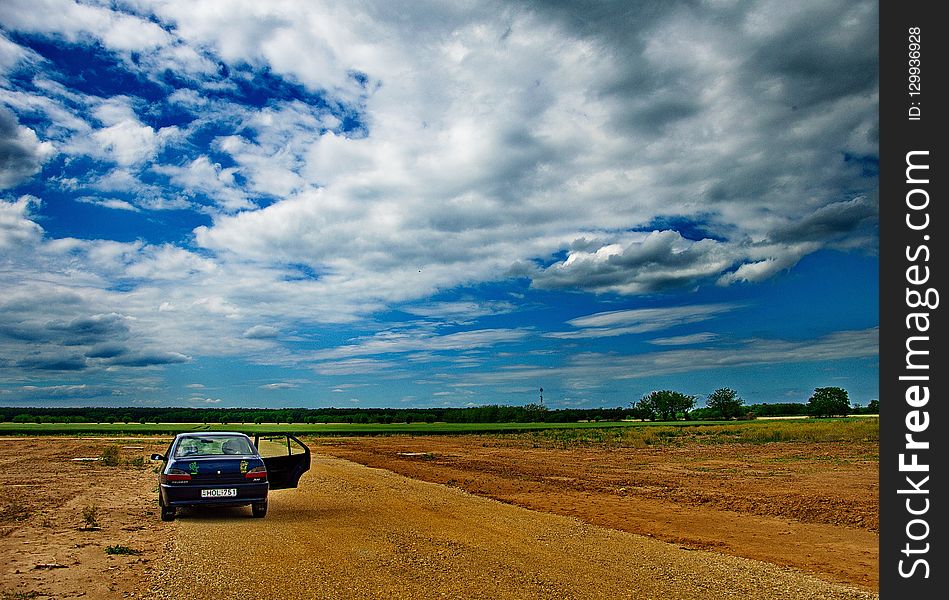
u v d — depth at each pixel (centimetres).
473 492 1795
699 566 868
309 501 1557
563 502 1580
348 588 716
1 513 1300
